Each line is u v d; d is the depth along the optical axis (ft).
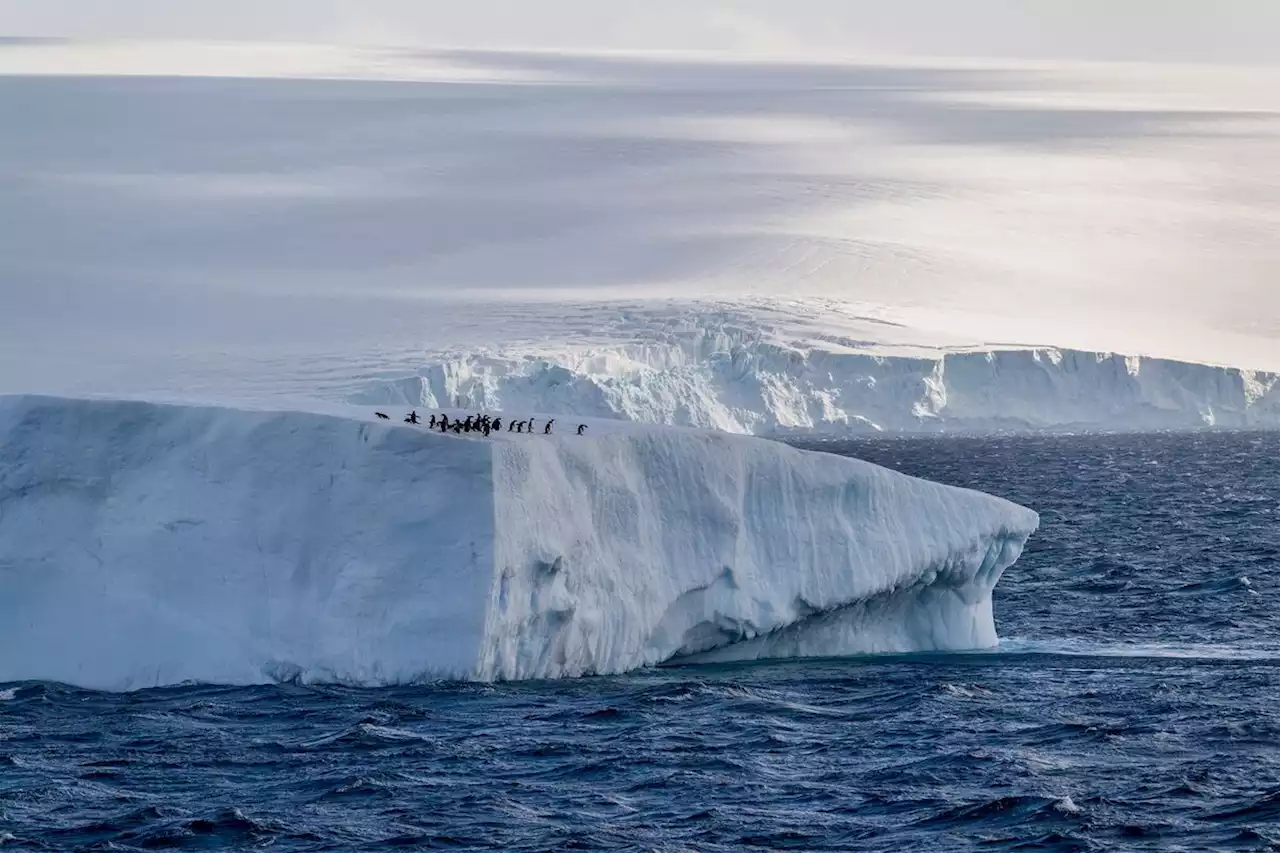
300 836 253.65
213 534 336.29
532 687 335.88
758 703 333.01
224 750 294.66
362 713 313.73
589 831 257.34
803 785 282.36
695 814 266.36
